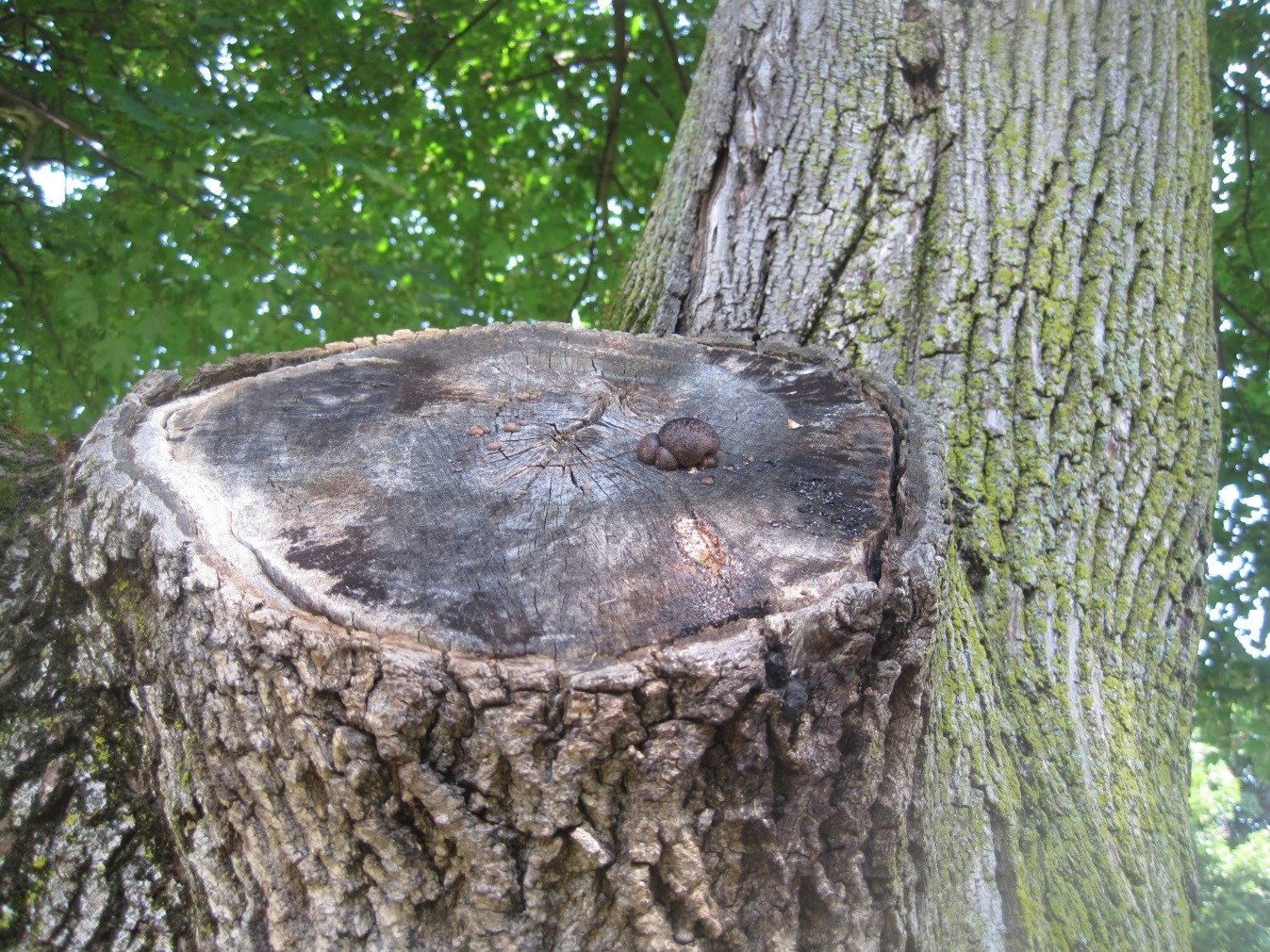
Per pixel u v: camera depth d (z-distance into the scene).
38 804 1.59
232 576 1.39
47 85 4.92
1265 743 5.96
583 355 2.16
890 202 2.96
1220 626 5.88
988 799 1.89
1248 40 5.66
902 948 1.56
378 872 1.36
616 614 1.31
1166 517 2.54
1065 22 3.36
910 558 1.48
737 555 1.44
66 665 1.69
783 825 1.39
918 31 3.32
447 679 1.24
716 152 3.27
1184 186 3.13
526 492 1.58
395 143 6.23
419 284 6.03
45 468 2.01
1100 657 2.26
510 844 1.30
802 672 1.31
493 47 6.68
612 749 1.27
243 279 5.11
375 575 1.37
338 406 1.86
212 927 1.49
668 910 1.36
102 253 5.10
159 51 5.25
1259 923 5.29
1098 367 2.61
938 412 2.49
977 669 2.04
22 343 5.51
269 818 1.42
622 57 6.63
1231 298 6.32
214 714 1.41
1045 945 1.77
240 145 4.42
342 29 5.77
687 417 1.88
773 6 3.47
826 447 1.77
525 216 7.09
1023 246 2.81
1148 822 2.06
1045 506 2.37
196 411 1.83
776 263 2.90
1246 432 6.18
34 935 1.53
